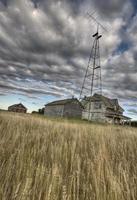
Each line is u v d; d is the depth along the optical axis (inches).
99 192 81.9
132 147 176.7
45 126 289.4
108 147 166.7
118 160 130.4
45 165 101.5
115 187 83.1
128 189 84.2
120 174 99.5
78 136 207.9
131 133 298.4
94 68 1320.1
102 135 225.1
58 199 77.4
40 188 80.0
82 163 117.1
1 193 76.6
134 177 98.3
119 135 271.4
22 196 73.1
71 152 128.0
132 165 122.6
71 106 1861.5
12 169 94.7
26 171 93.7
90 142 182.9
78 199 79.4
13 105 3002.0
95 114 1756.9
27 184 78.0
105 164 108.7
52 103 2101.4
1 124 252.8
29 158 110.3
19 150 122.0
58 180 85.8
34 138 178.4
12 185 82.7
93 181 89.1
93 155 132.0
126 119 1760.6
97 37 1342.3
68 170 106.0
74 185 83.1
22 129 229.8
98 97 1800.0
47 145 150.7
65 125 320.8
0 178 86.4
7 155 118.9
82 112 1924.2
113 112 1758.1
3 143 144.8
